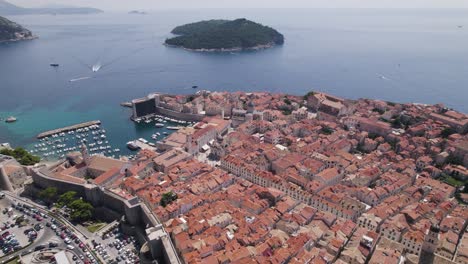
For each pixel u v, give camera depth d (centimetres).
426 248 16288
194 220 18550
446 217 19375
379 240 17588
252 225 18175
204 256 16000
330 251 16612
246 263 15200
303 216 19375
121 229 19725
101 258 17250
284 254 15788
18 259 17050
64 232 19225
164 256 16338
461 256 16375
